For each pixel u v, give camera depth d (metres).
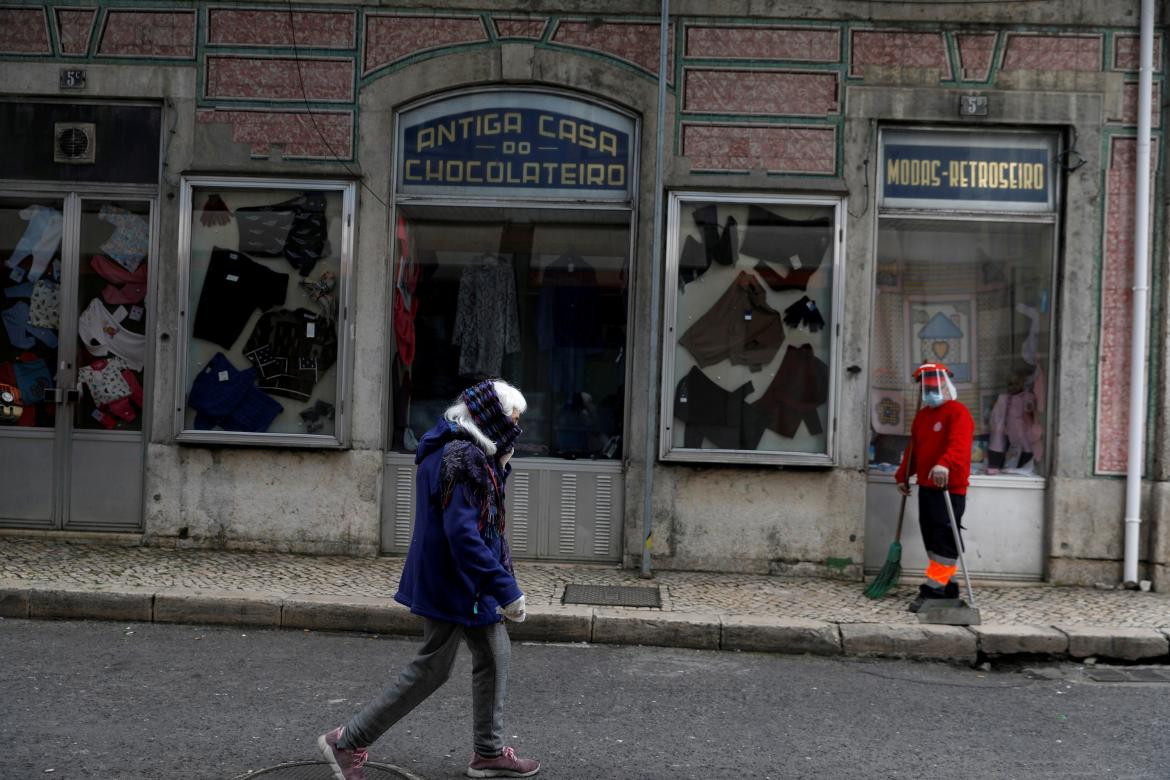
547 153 8.72
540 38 8.56
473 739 4.80
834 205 8.49
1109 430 8.48
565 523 8.70
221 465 8.59
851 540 8.45
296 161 8.61
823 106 8.51
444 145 8.75
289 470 8.59
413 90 8.59
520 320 8.84
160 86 8.61
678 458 8.46
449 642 4.19
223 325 8.66
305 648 6.52
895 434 8.84
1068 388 8.49
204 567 7.94
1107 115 8.46
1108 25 8.45
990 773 4.70
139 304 8.83
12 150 8.80
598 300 8.79
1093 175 8.46
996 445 8.80
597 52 8.56
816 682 6.18
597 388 8.80
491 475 4.21
